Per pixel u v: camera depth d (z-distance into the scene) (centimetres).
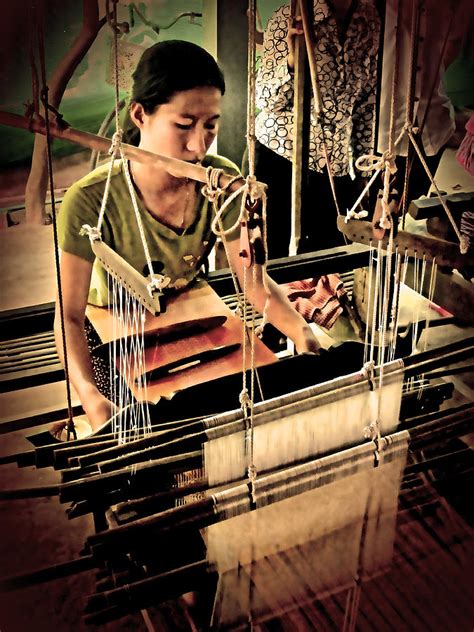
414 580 255
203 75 240
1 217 244
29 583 193
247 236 188
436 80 272
